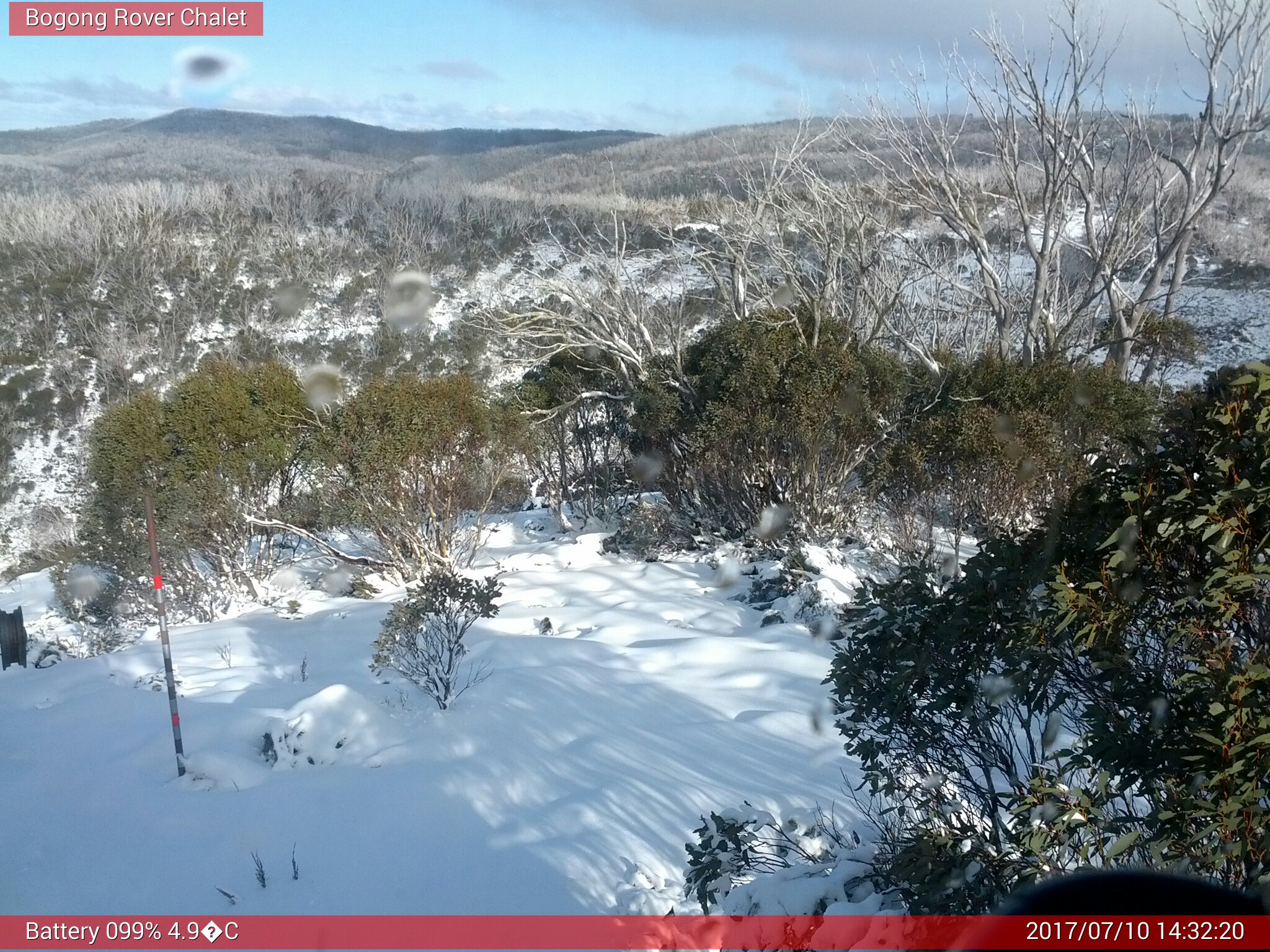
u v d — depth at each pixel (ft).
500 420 42.93
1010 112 45.52
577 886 16.10
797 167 48.73
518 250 123.54
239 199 142.00
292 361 102.37
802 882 14.11
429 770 20.83
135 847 18.89
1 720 28.45
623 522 44.83
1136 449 10.38
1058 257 48.34
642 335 47.62
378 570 42.88
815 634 28.35
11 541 84.02
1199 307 81.10
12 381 103.81
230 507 40.55
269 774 21.70
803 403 36.04
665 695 24.52
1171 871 8.66
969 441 32.22
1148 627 9.83
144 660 32.78
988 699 11.20
